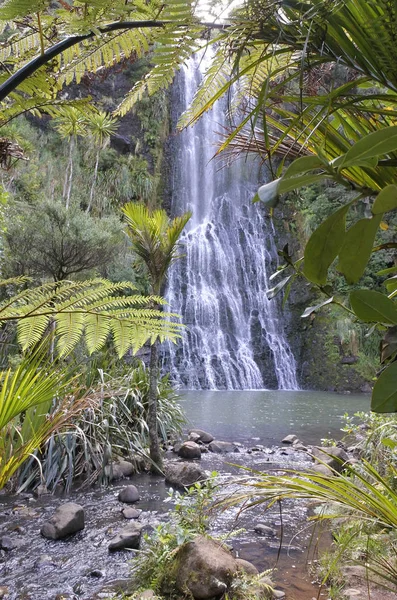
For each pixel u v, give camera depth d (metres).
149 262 3.63
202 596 1.74
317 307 0.69
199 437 4.88
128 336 1.15
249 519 2.73
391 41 0.51
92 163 14.02
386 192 0.45
